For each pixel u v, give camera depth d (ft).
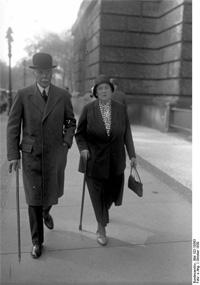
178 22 33.81
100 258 9.53
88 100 34.01
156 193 15.24
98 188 10.50
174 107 34.76
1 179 15.39
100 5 33.42
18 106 9.12
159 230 11.40
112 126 10.09
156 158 21.76
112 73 36.78
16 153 9.00
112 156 10.20
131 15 35.88
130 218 12.39
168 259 9.57
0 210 12.38
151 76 38.14
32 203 9.29
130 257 9.63
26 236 10.60
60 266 9.05
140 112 39.70
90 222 11.89
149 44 37.27
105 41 35.63
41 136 9.12
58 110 9.30
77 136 10.52
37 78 9.05
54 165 9.36
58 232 11.07
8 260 9.22
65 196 14.20
